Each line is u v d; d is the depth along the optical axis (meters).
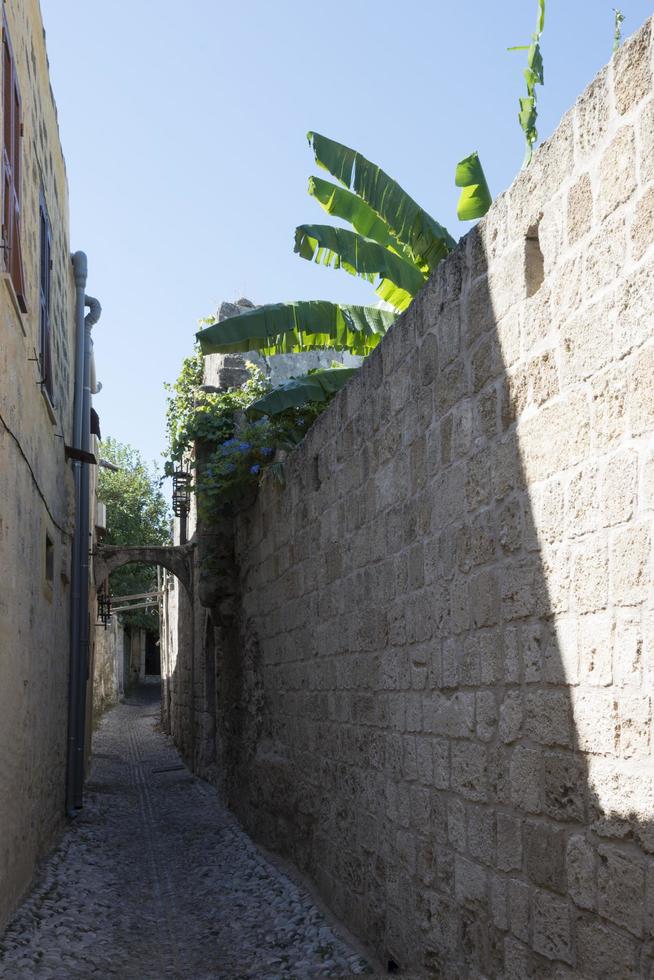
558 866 4.11
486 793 4.86
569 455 4.12
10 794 6.98
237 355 15.50
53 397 9.88
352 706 7.38
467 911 5.06
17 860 7.33
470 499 5.16
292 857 9.28
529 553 4.46
